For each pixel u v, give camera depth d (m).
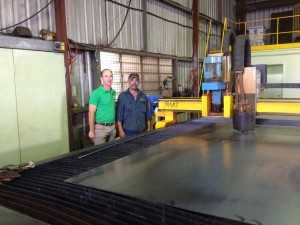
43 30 3.74
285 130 2.21
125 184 1.12
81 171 1.38
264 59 5.74
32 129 3.31
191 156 1.51
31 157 3.32
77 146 4.60
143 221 0.86
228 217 0.82
